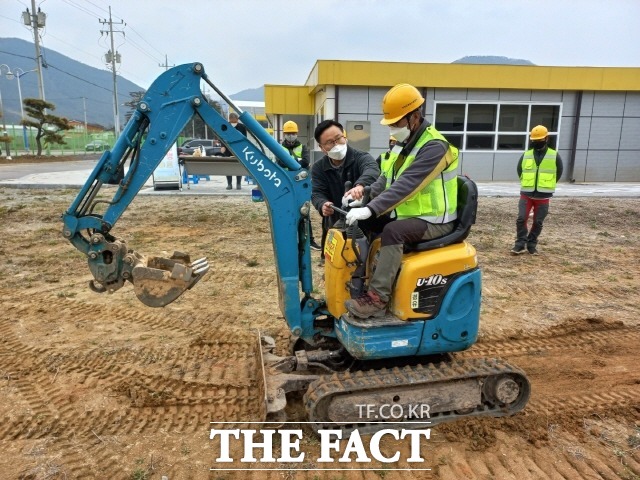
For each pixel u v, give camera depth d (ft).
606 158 59.82
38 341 15.29
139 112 10.55
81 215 11.03
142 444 10.44
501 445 10.49
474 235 31.78
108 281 11.15
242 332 16.21
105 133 190.08
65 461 9.83
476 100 57.00
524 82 56.13
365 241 10.98
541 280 22.39
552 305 19.22
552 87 56.49
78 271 22.67
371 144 56.65
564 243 29.73
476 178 59.36
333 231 11.35
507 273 23.43
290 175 11.28
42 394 12.29
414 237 10.52
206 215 37.32
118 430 10.91
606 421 11.48
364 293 10.91
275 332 16.16
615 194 48.88
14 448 10.22
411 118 10.52
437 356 11.97
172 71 10.53
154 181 51.80
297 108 67.82
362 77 54.49
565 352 15.15
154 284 11.03
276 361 12.19
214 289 20.54
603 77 56.59
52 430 10.86
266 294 20.03
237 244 28.45
